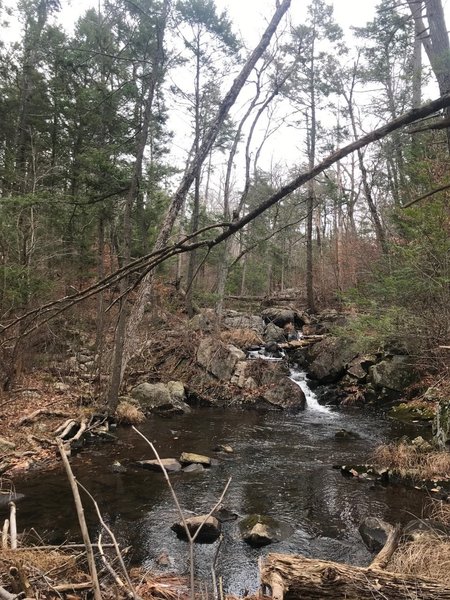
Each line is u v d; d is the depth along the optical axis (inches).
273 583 131.8
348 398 539.5
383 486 289.3
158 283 769.6
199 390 567.8
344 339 602.5
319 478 306.5
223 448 369.4
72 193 590.2
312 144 847.1
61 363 550.9
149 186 518.6
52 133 736.3
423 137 380.5
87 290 73.9
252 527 227.6
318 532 229.9
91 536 217.6
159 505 258.1
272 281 1393.9
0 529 219.1
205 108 799.7
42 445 348.2
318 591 130.8
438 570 147.9
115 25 468.8
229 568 193.6
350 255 852.0
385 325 413.7
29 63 693.3
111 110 519.5
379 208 706.2
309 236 911.0
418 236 374.9
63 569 145.6
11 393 444.5
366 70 714.8
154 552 205.2
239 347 699.4
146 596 150.3
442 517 225.8
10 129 738.8
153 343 636.7
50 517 237.8
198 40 725.9
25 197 442.6
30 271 431.5
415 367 515.8
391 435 407.5
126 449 362.3
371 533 220.1
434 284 374.6
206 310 744.3
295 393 545.0
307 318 851.4
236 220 69.7
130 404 472.7
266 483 297.3
